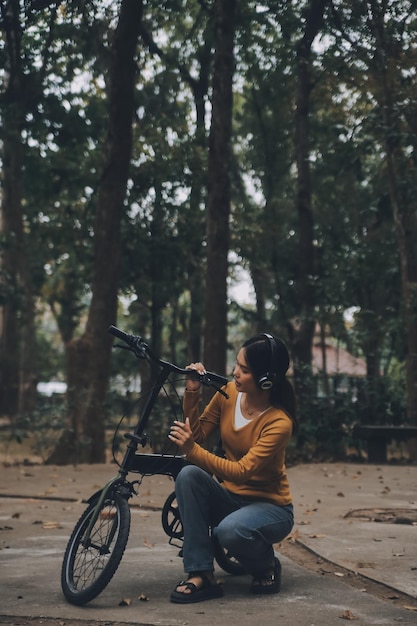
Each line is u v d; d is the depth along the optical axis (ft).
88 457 46.26
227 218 47.21
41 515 24.77
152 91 72.43
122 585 15.56
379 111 49.83
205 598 14.51
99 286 48.39
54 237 70.03
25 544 19.84
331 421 48.11
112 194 48.83
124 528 14.20
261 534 14.56
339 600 14.57
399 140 46.91
